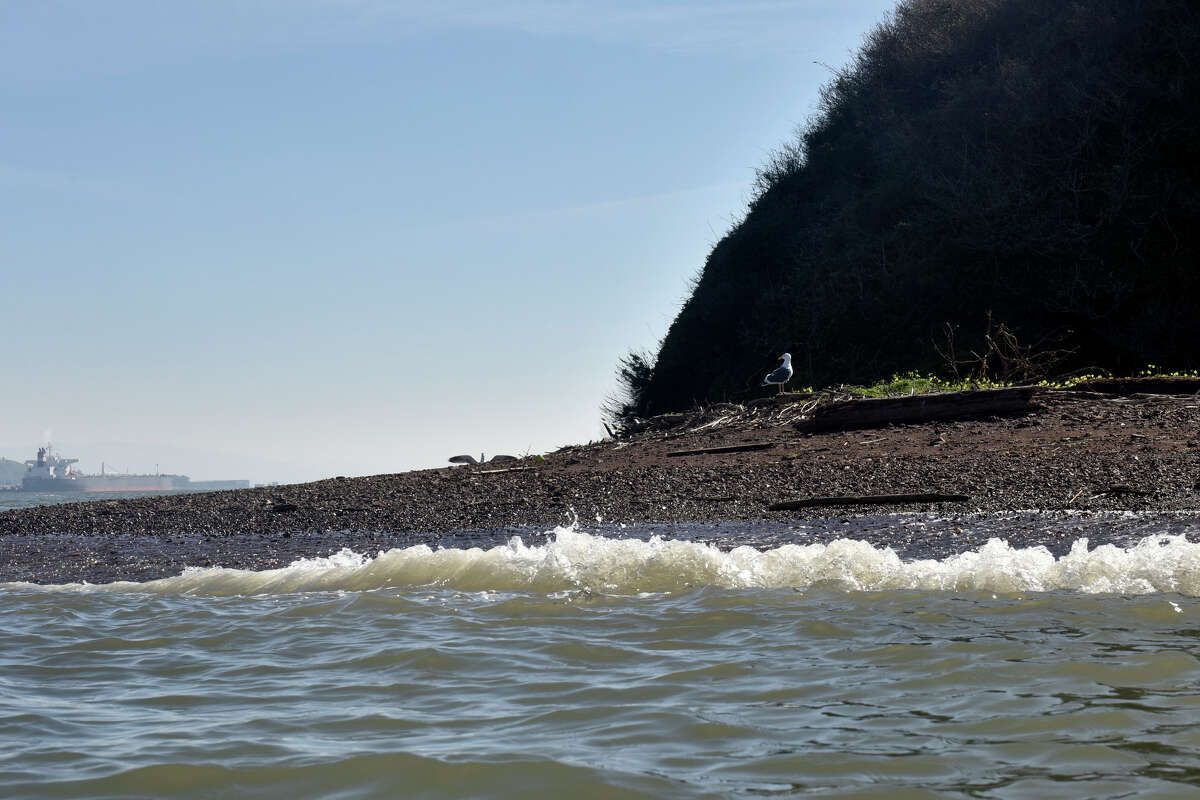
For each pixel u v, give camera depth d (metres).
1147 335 21.11
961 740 3.45
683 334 31.47
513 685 4.56
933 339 23.84
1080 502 9.12
